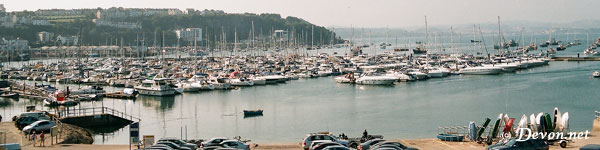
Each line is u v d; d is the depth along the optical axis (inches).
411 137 3690.9
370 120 4416.8
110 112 4849.9
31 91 6254.9
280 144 2992.1
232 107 5265.8
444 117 4498.0
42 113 3526.1
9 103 5625.0
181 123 4409.5
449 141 2974.9
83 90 6131.9
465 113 4685.0
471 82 7116.1
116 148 2758.4
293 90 6658.5
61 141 2928.2
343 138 3021.7
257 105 5383.9
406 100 5580.7
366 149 2576.3
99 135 3784.5
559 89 6151.6
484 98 5595.5
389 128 4062.5
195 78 7322.8
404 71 7849.4
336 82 7455.7
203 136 3858.3
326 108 5118.1
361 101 5570.9
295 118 4576.8
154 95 6151.6
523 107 4953.3
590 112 4594.0
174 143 2613.2
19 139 2972.4
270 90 6688.0
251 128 4153.5
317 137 2741.1
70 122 3951.8
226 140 2687.0
